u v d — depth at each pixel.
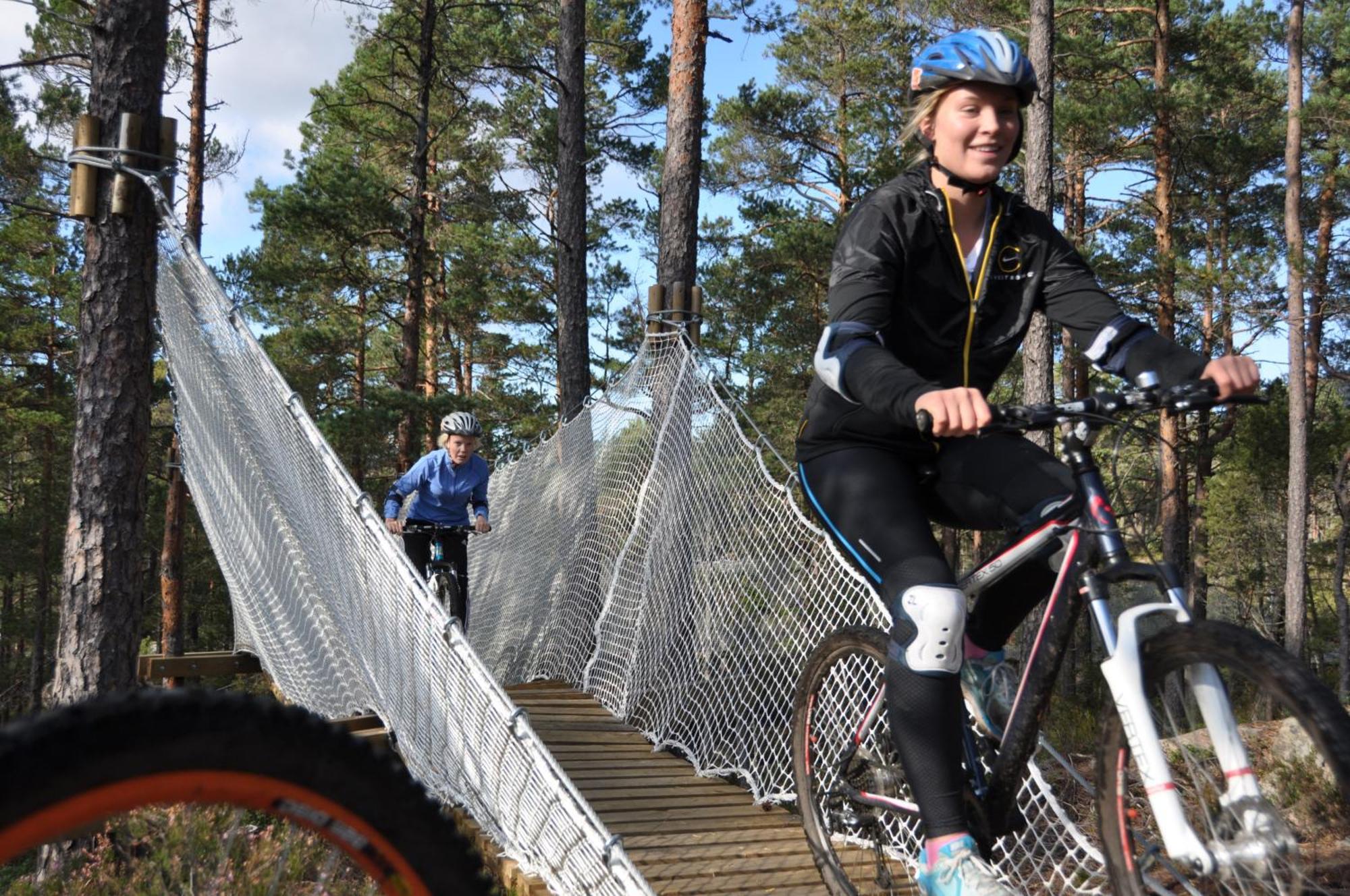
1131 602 1.86
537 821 3.12
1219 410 22.53
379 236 22.20
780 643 4.77
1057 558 2.01
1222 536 24.78
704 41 8.66
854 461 2.32
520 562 7.71
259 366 4.67
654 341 6.47
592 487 6.81
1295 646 17.94
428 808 1.08
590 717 5.87
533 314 25.69
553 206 24.36
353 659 4.35
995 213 2.26
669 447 5.88
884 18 22.25
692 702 5.23
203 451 5.69
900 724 2.09
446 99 23.45
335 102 23.30
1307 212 20.06
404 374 19.94
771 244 22.30
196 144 16.64
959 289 2.25
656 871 3.77
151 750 0.89
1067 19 19.69
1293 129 17.88
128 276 5.38
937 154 2.23
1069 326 2.27
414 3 18.86
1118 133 19.94
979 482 2.21
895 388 1.93
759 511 5.07
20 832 0.82
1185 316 20.55
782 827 4.32
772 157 23.05
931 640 2.07
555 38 22.94
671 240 8.52
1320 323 21.30
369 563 3.89
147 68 5.38
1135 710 1.70
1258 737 2.46
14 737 0.83
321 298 25.92
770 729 4.68
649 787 4.78
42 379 28.66
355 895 1.22
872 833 2.65
